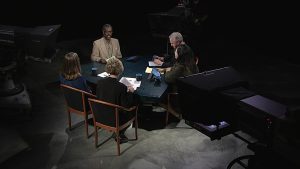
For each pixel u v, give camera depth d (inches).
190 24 212.4
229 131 128.9
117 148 158.4
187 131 178.1
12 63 186.5
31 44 163.0
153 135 174.2
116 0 359.3
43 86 226.4
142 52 293.7
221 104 120.3
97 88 154.6
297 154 97.7
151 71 185.6
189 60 171.8
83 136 172.7
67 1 339.0
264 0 336.8
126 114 156.1
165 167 150.6
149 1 368.5
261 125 107.2
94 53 204.1
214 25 339.6
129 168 149.9
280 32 328.8
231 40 326.6
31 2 319.6
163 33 216.5
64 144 166.4
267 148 107.3
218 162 154.3
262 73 259.3
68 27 335.9
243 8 350.9
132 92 158.9
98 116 154.5
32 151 160.9
